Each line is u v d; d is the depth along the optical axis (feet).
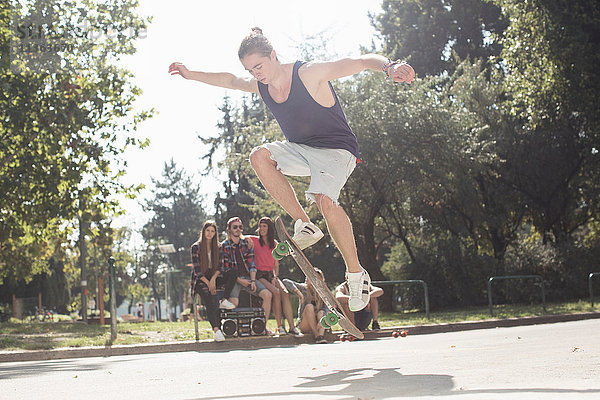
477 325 39.14
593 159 79.00
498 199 82.94
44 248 82.48
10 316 124.36
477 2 105.81
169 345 29.22
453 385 9.60
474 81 83.61
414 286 76.18
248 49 12.47
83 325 70.44
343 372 12.88
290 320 31.76
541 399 7.72
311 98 12.53
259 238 32.30
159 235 267.39
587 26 74.02
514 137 81.41
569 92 72.33
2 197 56.95
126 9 63.52
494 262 75.00
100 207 62.44
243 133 86.02
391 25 113.39
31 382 14.85
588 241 87.61
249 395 9.82
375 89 76.13
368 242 77.61
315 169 12.62
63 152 59.47
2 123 57.82
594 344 17.54
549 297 71.56
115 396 10.98
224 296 30.55
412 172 71.56
